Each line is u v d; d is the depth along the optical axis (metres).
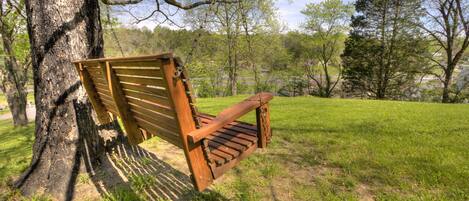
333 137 4.29
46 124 2.83
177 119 1.45
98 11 3.15
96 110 2.99
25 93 11.88
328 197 2.47
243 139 2.19
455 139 3.89
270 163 3.31
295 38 24.02
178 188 2.76
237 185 2.76
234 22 13.65
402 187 2.59
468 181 2.61
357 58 19.05
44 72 2.77
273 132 4.74
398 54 16.97
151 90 1.61
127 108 2.19
